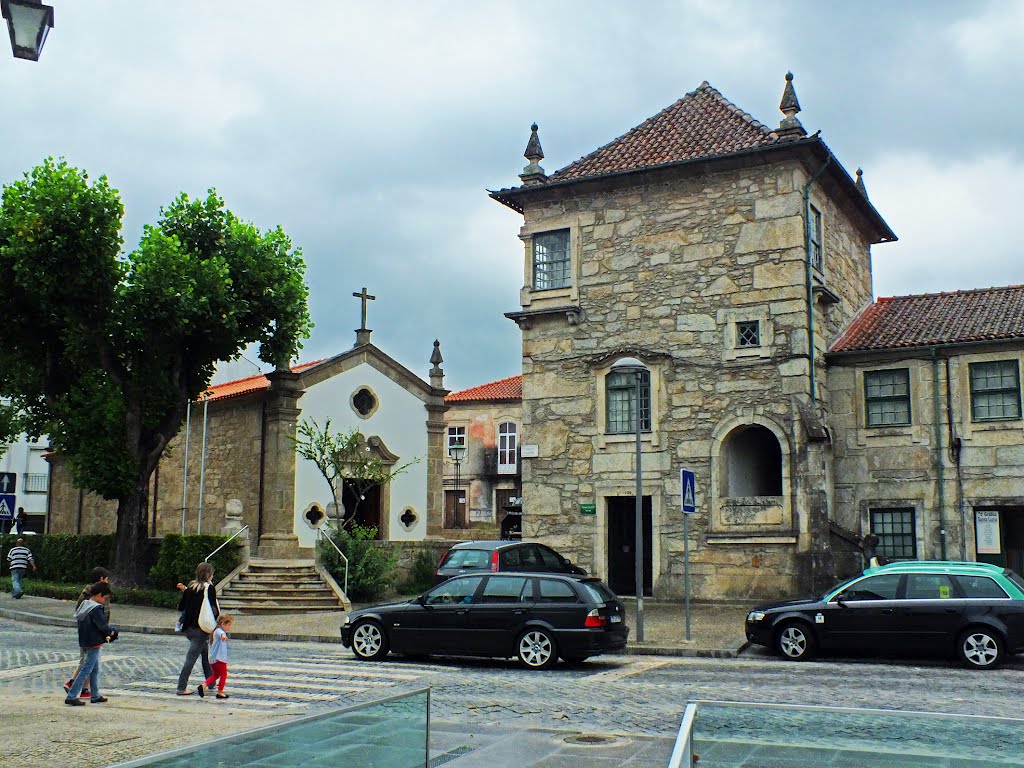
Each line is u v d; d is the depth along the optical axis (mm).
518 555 20750
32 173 24812
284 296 27250
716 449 23281
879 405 23484
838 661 15516
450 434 55188
